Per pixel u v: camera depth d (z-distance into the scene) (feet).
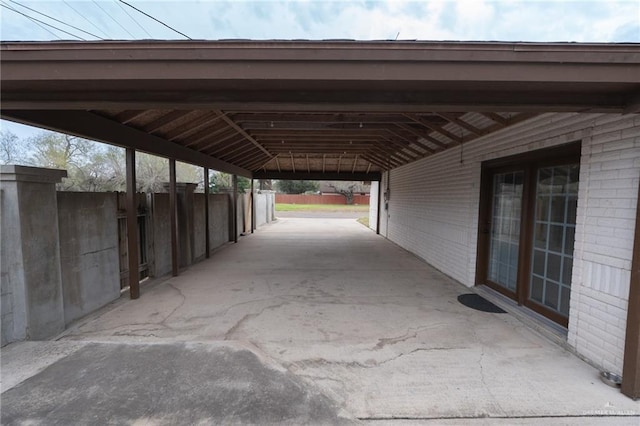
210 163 24.66
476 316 12.13
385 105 7.63
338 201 122.62
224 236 31.17
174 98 7.62
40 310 9.80
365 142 25.98
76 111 10.59
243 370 8.10
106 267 13.43
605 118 8.29
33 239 9.53
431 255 21.79
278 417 6.40
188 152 20.24
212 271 19.80
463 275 16.87
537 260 12.17
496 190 15.12
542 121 10.89
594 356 8.52
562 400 6.98
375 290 15.72
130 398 6.89
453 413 6.57
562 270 10.82
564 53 6.21
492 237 15.49
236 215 32.83
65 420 6.21
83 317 11.98
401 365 8.50
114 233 13.98
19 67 6.43
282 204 118.42
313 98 7.60
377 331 10.73
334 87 7.30
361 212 87.10
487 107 7.54
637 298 6.96
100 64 6.44
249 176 38.91
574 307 9.26
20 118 8.71
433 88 7.29
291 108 7.87
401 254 25.99
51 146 35.63
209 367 8.21
